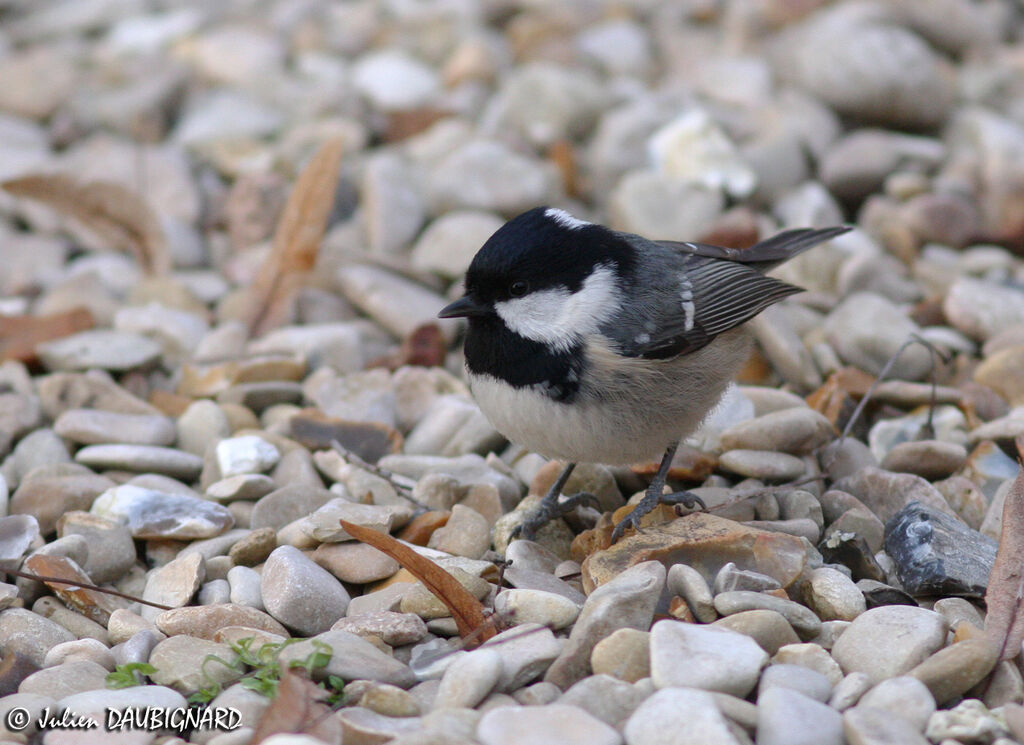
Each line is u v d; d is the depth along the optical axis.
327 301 10.20
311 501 7.15
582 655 5.33
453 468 7.67
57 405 8.34
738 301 7.16
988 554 6.23
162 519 6.86
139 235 10.53
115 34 15.59
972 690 5.21
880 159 11.55
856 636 5.43
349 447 8.03
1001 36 14.91
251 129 12.95
